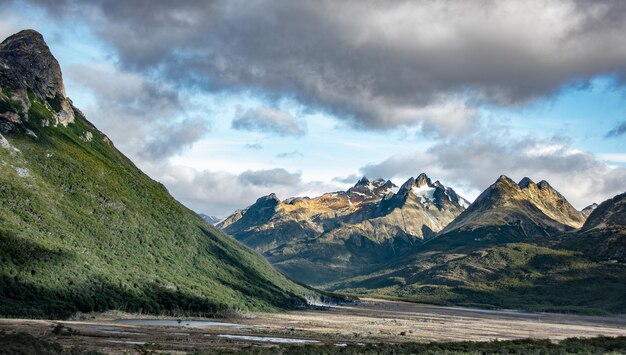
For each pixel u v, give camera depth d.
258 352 129.12
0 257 190.00
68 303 193.00
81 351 112.44
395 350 145.38
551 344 175.75
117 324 184.75
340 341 182.75
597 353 157.25
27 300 182.75
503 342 181.25
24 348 104.62
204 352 123.81
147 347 131.62
